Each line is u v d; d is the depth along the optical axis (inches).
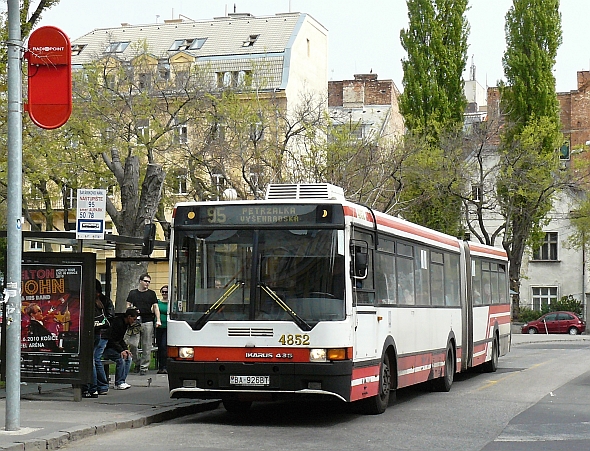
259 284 560.7
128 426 550.3
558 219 2640.3
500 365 1207.6
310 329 550.6
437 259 810.8
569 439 515.5
